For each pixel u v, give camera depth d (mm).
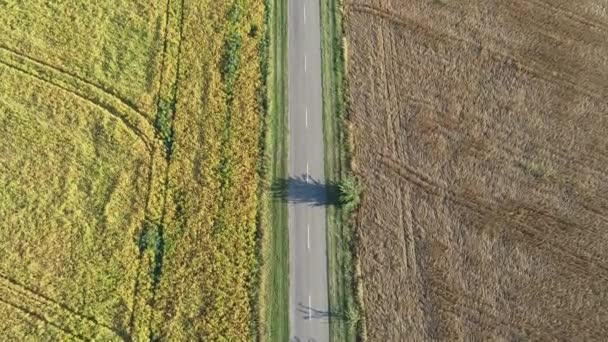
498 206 41438
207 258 38750
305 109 43469
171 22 45656
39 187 40562
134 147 41688
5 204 40094
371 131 43188
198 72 44000
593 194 42312
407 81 45000
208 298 37844
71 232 39562
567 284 39750
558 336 38375
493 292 39188
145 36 45250
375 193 41312
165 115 42625
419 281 39188
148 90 43438
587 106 45219
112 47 44750
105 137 41969
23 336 37000
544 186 42312
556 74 46125
